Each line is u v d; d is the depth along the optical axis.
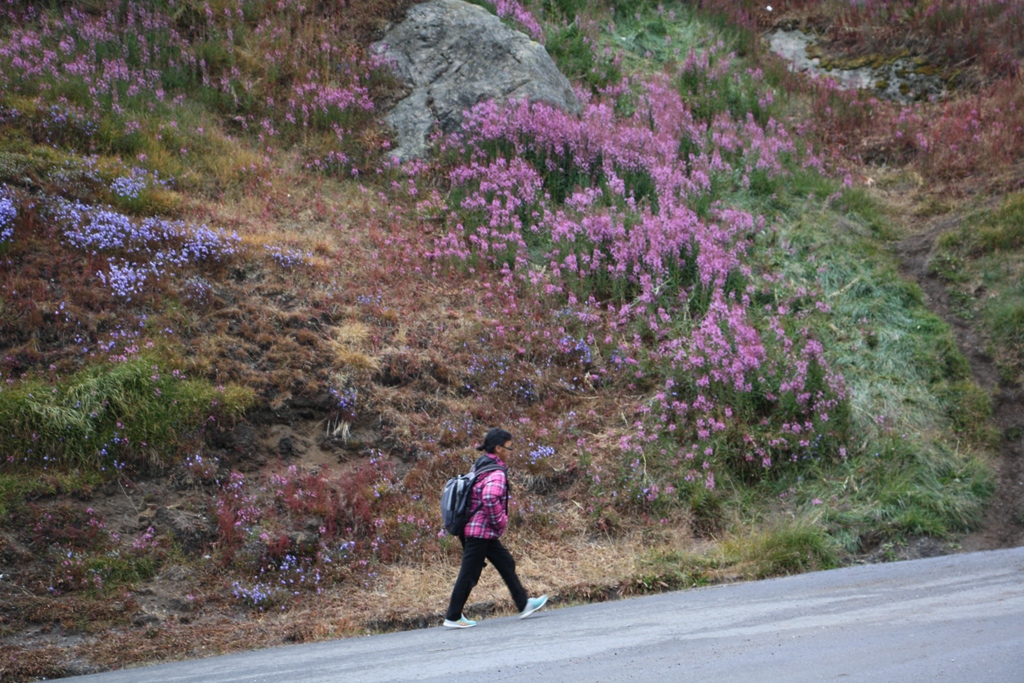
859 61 19.72
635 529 8.75
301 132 14.62
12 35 14.46
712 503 9.08
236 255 10.88
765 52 20.45
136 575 7.23
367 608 7.20
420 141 14.80
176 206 11.73
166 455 8.27
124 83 14.04
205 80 14.88
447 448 9.35
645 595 7.41
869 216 14.47
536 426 9.89
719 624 5.20
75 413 8.10
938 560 7.77
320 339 10.09
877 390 10.66
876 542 8.70
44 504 7.55
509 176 13.62
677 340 10.91
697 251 12.53
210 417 8.66
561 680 3.94
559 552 8.27
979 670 3.56
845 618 5.03
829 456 9.74
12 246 9.82
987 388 10.89
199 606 7.09
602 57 18.17
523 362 10.68
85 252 10.18
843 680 3.53
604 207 13.26
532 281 12.01
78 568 7.09
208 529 7.79
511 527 8.53
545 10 19.34
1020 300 11.84
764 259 12.95
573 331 11.38
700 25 20.47
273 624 6.93
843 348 11.31
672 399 10.18
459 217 13.25
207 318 9.86
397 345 10.44
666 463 9.45
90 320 9.25
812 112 17.94
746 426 9.80
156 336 9.31
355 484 8.56
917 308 12.18
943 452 9.89
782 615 5.34
